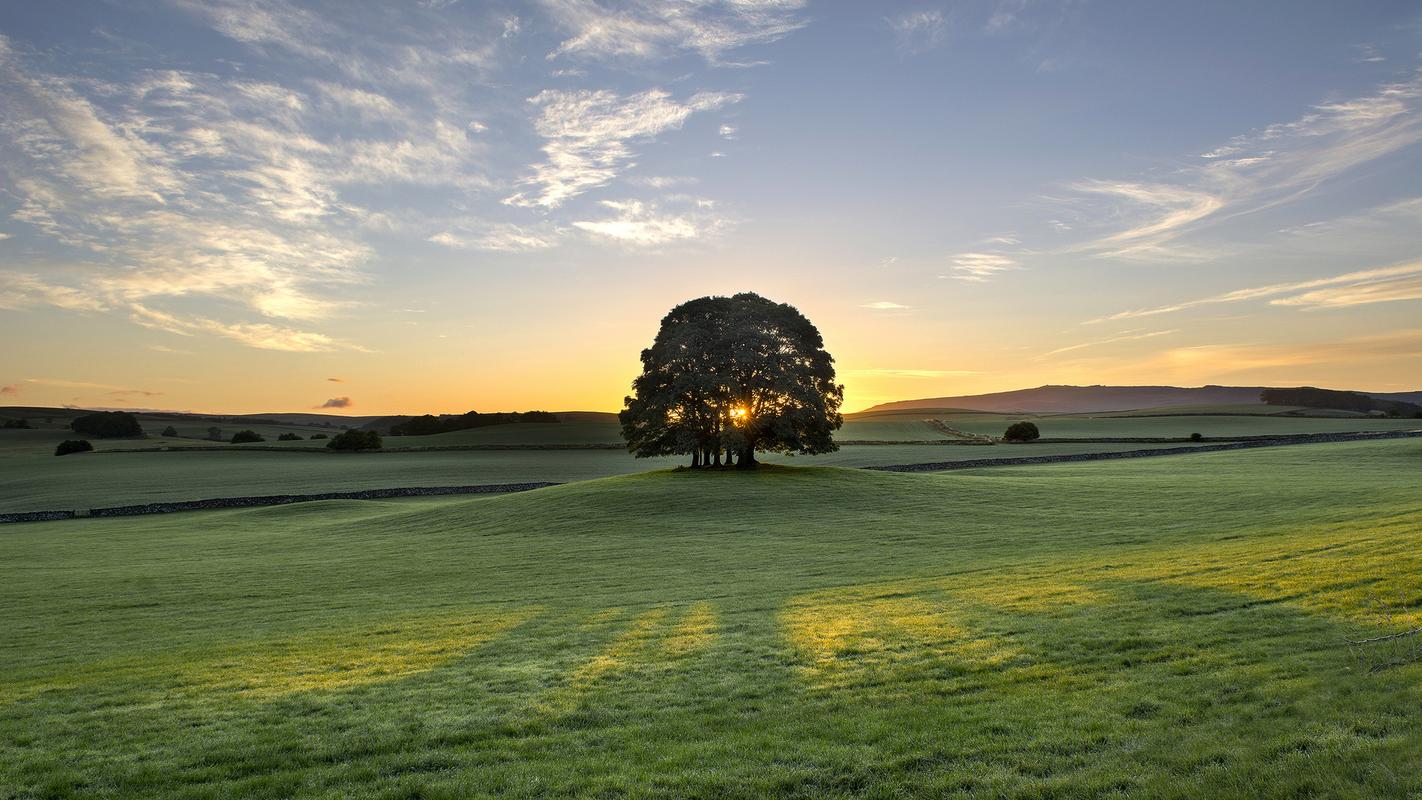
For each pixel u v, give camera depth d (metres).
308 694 16.28
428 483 94.12
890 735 12.15
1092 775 9.95
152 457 127.81
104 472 109.06
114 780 12.03
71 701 16.69
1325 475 61.44
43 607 30.66
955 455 111.12
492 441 148.75
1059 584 23.45
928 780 10.45
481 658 19.02
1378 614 15.48
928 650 16.89
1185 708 11.92
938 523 45.72
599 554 39.47
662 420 70.69
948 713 12.85
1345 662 12.98
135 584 35.62
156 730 14.39
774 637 19.33
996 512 49.09
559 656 18.73
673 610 24.34
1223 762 9.76
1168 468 76.00
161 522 68.00
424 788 11.23
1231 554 25.67
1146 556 28.34
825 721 13.02
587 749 12.52
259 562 42.12
